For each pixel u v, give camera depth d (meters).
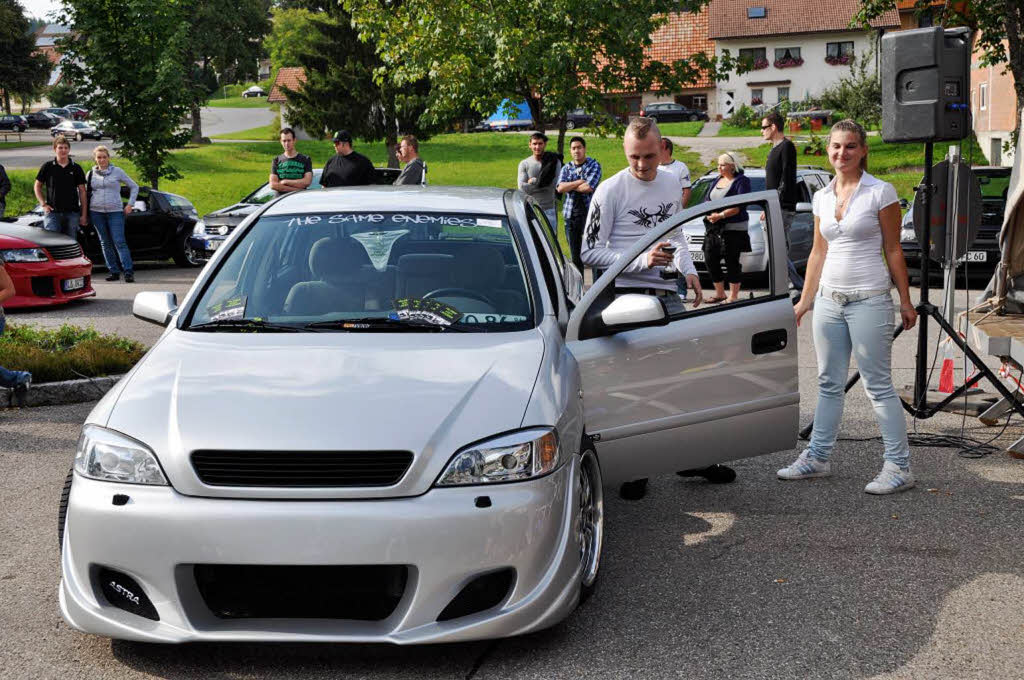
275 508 3.33
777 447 5.04
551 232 6.10
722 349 4.85
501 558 3.41
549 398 3.72
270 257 4.68
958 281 14.88
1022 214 6.79
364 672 3.49
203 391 3.68
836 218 5.59
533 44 15.88
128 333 10.88
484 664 3.55
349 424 3.46
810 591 4.23
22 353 8.16
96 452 3.52
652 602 4.12
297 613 3.42
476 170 42.81
